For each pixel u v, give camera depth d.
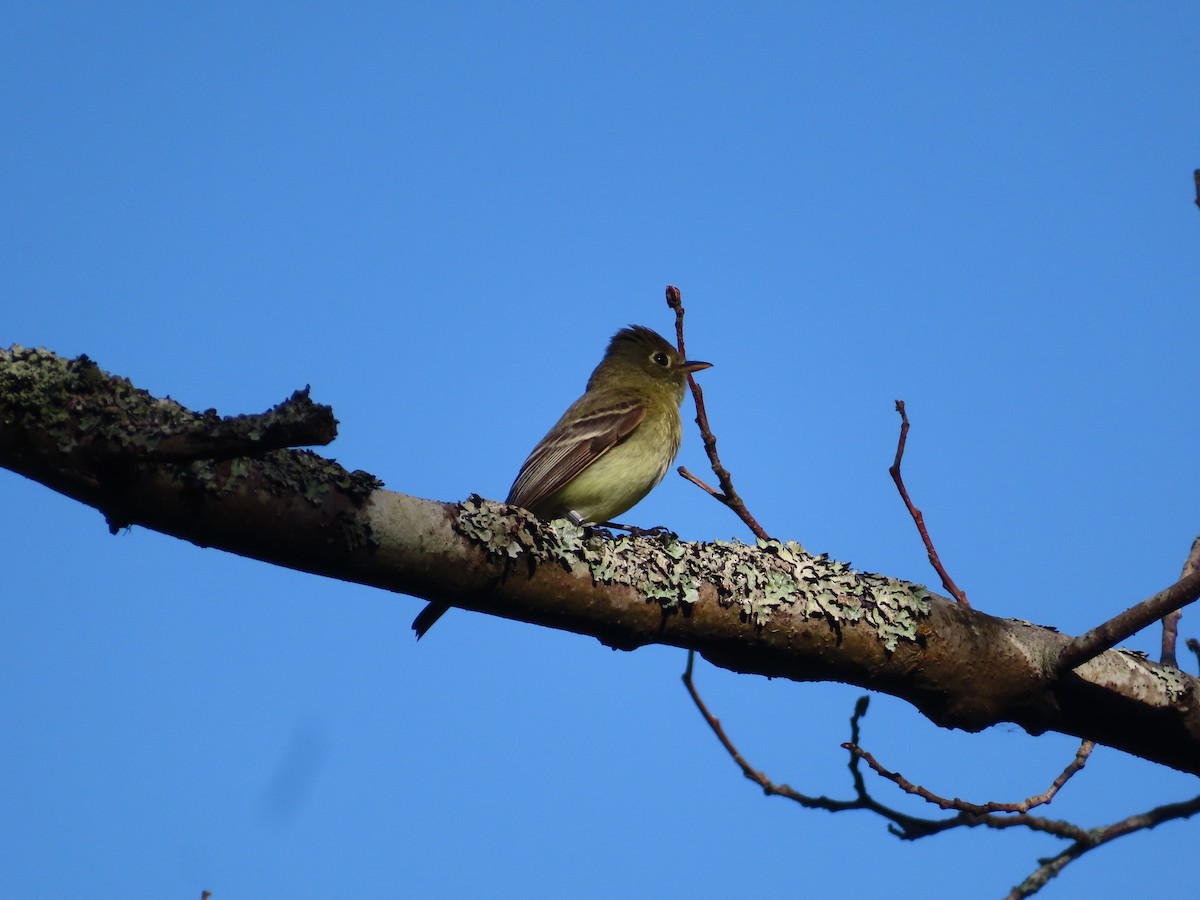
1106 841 11.58
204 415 6.89
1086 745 10.24
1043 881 11.43
